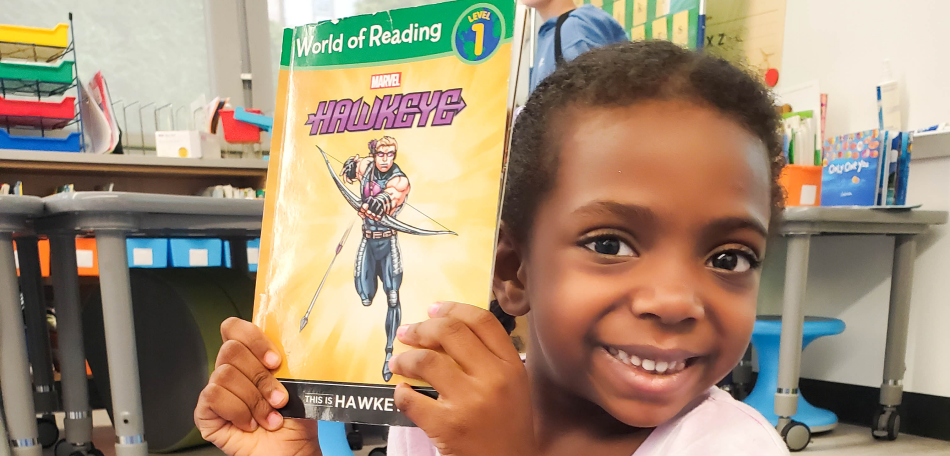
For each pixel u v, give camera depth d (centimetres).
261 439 57
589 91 49
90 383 218
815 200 184
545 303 49
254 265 241
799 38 205
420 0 279
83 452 150
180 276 167
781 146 56
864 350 195
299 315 51
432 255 47
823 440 172
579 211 46
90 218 120
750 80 52
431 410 42
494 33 47
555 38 125
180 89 262
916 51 177
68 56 238
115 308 124
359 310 49
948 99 171
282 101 55
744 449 47
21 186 216
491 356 43
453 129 47
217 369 54
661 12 207
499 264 56
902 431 183
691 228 44
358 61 52
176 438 159
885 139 169
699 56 52
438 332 43
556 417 56
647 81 47
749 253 46
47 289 220
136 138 248
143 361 162
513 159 55
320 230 51
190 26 262
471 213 46
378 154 50
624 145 45
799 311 157
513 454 42
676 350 44
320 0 279
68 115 201
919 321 182
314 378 50
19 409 126
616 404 46
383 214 49
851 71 192
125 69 252
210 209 128
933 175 177
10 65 189
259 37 273
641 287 44
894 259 178
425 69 49
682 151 44
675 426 51
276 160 54
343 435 62
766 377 178
